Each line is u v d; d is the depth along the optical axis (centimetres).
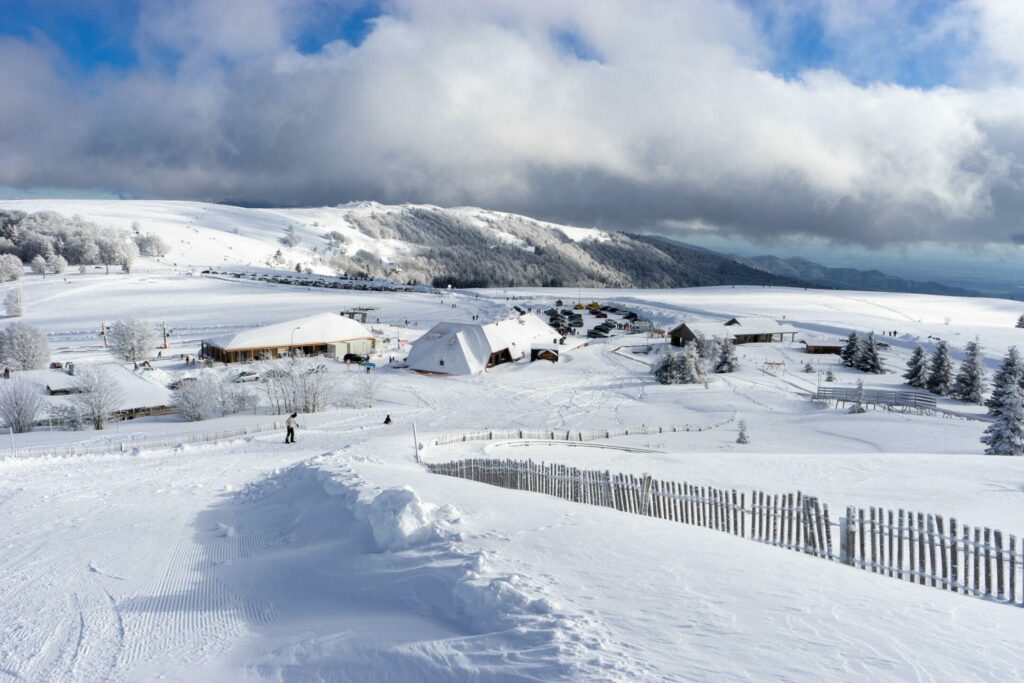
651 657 551
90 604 917
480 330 8369
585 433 4125
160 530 1373
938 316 15138
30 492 1983
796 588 748
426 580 815
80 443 3812
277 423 4478
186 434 4103
